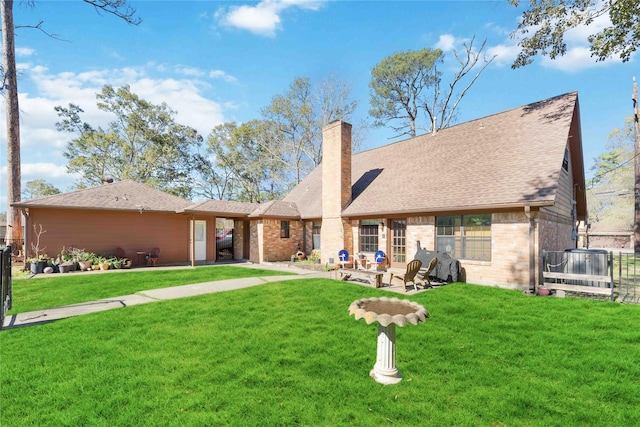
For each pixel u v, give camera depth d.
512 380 4.08
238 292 8.98
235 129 37.91
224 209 17.56
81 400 3.58
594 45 11.06
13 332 5.77
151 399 3.61
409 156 16.12
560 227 12.14
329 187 15.92
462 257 11.02
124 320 6.44
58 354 4.80
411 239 12.58
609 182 40.56
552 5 11.06
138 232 16.47
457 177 12.15
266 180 39.94
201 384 3.95
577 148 13.71
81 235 14.95
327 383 3.99
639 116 22.38
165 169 36.41
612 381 4.04
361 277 11.95
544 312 6.98
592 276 8.32
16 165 16.48
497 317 6.66
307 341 5.33
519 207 9.16
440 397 3.69
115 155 33.97
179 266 16.05
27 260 13.26
